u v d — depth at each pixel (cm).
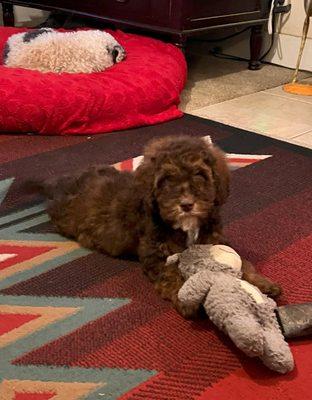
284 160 150
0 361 76
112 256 102
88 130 165
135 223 96
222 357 78
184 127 172
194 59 253
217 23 210
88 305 89
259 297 80
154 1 200
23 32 208
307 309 81
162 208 84
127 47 205
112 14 217
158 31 203
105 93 164
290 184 136
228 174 90
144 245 92
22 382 73
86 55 180
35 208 121
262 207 124
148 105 172
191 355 78
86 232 105
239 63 249
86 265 100
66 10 233
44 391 71
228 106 193
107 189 105
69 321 85
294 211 122
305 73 239
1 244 106
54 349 79
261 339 72
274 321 79
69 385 72
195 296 79
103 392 71
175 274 89
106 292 92
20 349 79
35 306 88
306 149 157
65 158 148
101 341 81
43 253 104
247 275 91
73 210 108
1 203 123
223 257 87
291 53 242
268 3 230
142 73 176
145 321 85
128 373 75
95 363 76
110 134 166
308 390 72
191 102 195
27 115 158
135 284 95
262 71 239
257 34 232
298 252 106
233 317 74
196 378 74
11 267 99
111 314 87
